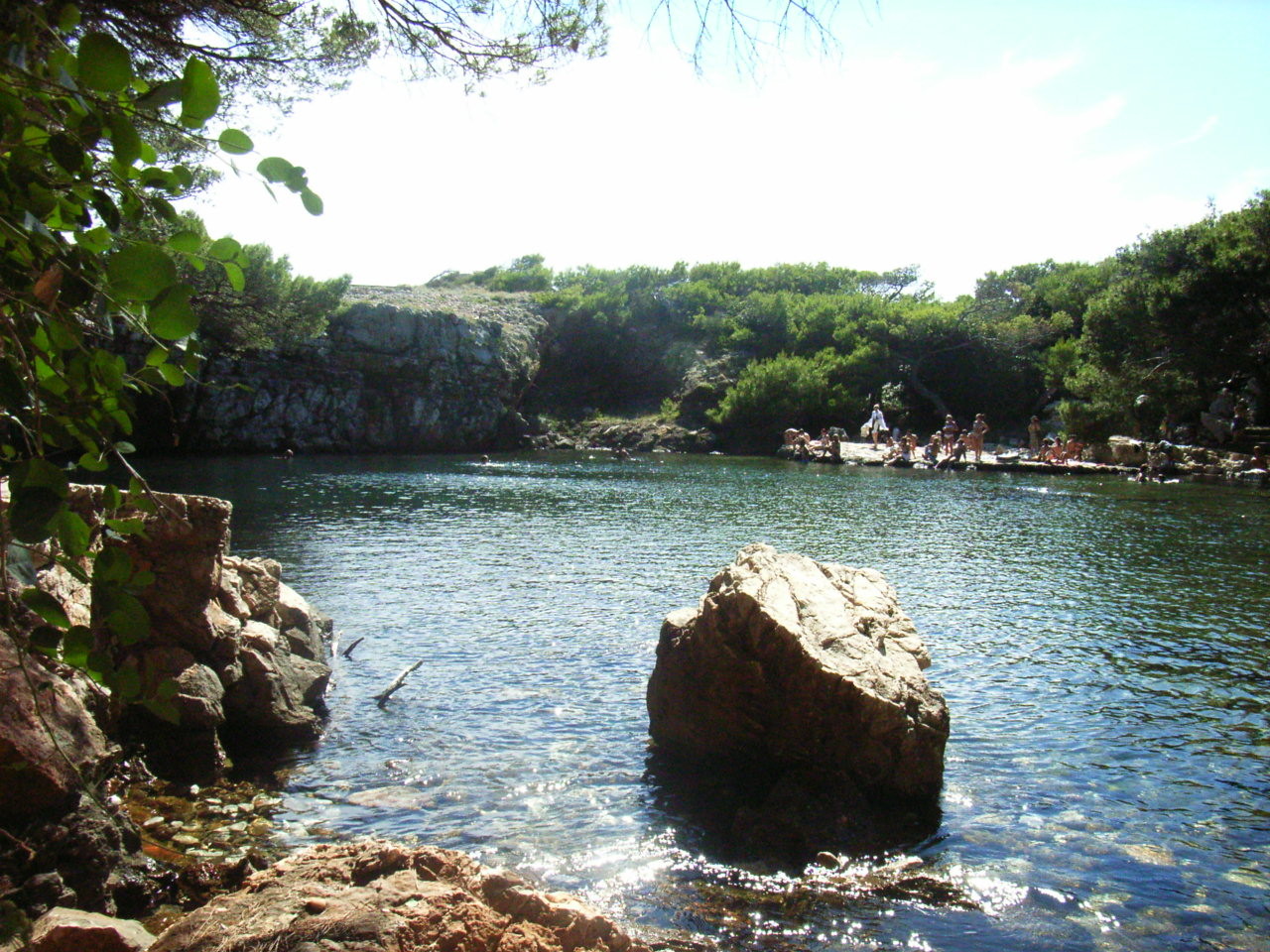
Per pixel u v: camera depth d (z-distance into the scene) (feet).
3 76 7.09
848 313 284.41
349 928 13.12
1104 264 280.10
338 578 63.93
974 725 36.29
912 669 31.19
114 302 7.48
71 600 23.94
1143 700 39.63
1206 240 182.50
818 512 108.58
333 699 37.76
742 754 31.58
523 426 246.68
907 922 21.75
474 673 41.98
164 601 30.30
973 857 25.27
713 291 310.04
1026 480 158.92
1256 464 167.43
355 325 219.61
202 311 136.87
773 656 30.45
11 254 7.21
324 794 28.35
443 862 15.55
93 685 24.25
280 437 203.62
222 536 31.71
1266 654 47.47
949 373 270.26
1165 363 195.93
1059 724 36.52
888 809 28.27
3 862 18.21
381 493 121.49
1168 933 21.57
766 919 21.74
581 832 26.27
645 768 31.32
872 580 37.91
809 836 25.95
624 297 298.76
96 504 24.47
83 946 15.17
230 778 29.27
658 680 33.76
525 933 13.93
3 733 18.72
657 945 20.35
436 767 30.94
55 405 7.65
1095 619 55.06
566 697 38.81
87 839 19.65
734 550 78.79
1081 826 27.40
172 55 24.71
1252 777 31.37
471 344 231.71
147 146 7.79
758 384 246.88
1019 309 286.05
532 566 69.82
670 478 155.43
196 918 13.85
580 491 130.62
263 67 32.35
